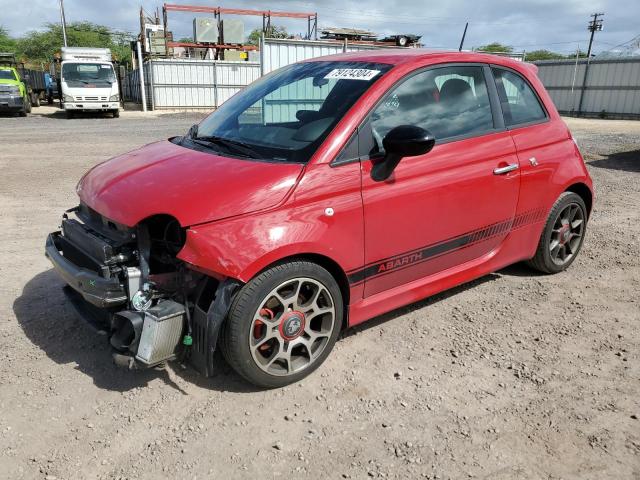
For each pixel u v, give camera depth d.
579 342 3.72
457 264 4.00
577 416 2.94
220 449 2.67
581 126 22.94
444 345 3.67
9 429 2.79
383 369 3.37
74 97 22.95
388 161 3.32
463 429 2.83
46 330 3.80
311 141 3.23
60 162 10.96
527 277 4.84
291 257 3.04
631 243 5.82
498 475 2.52
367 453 2.65
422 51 3.96
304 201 3.03
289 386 3.19
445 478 2.50
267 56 16.11
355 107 3.29
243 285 2.89
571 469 2.56
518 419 2.91
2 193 7.93
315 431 2.81
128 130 18.17
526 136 4.21
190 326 2.94
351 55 4.06
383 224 3.36
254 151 3.35
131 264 3.03
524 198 4.21
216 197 2.89
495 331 3.86
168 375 3.28
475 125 3.89
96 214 3.33
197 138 3.82
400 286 3.68
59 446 2.68
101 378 3.24
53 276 4.75
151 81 29.22
